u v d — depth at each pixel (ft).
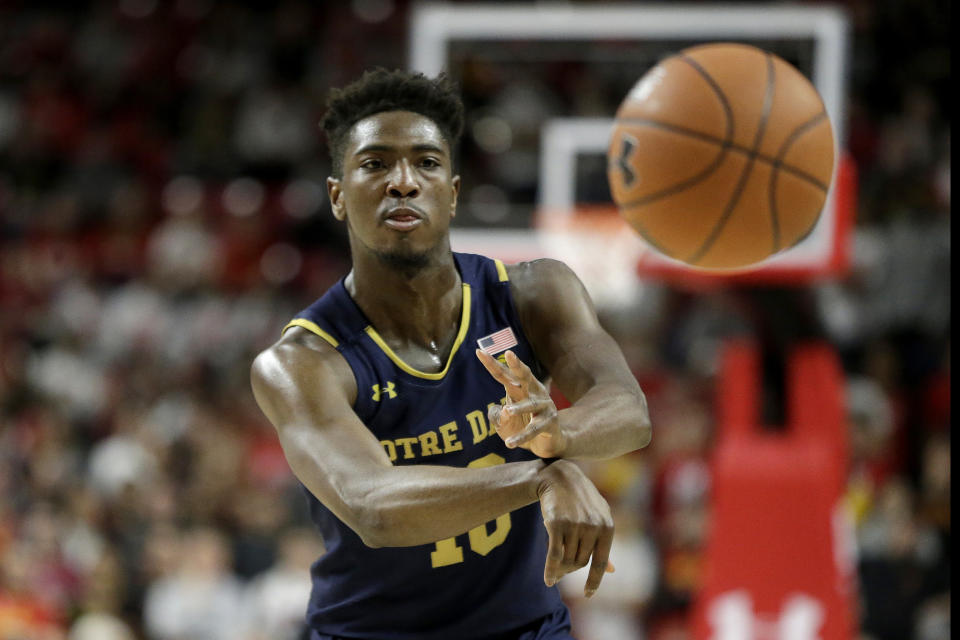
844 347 69.21
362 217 19.25
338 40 103.96
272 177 97.04
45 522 59.31
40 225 94.27
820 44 49.11
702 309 69.36
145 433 68.33
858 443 61.11
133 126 104.32
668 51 52.42
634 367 67.92
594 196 53.57
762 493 37.78
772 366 42.39
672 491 58.65
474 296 20.48
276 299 82.07
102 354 79.92
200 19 109.40
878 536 54.85
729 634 37.35
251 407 72.13
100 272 88.84
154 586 58.03
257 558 58.44
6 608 54.65
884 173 79.56
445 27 53.21
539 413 16.01
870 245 72.90
